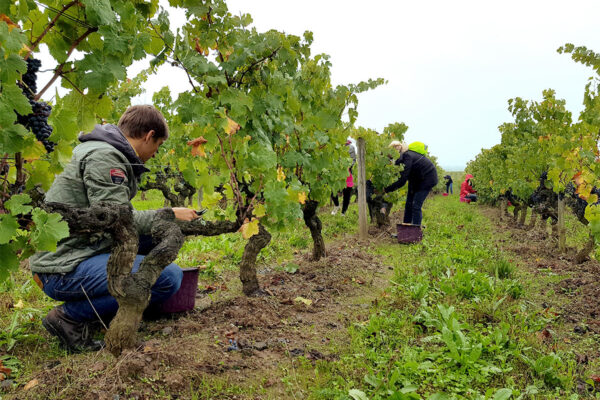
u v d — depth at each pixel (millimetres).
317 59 5043
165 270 3119
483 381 2576
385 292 4426
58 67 1814
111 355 2742
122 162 2814
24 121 1775
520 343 3047
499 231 9445
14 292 3871
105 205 2346
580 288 4566
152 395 2334
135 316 2506
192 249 6055
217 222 3258
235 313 3598
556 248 6977
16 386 2402
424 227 9195
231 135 3340
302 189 3869
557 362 2781
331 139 5242
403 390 2371
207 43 3389
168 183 9375
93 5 1685
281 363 2854
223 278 4867
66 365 2605
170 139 7691
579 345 3246
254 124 3771
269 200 3324
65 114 1702
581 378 2732
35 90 1814
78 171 2713
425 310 3678
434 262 5246
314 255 5727
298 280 4867
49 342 3021
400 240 7461
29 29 1774
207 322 3436
